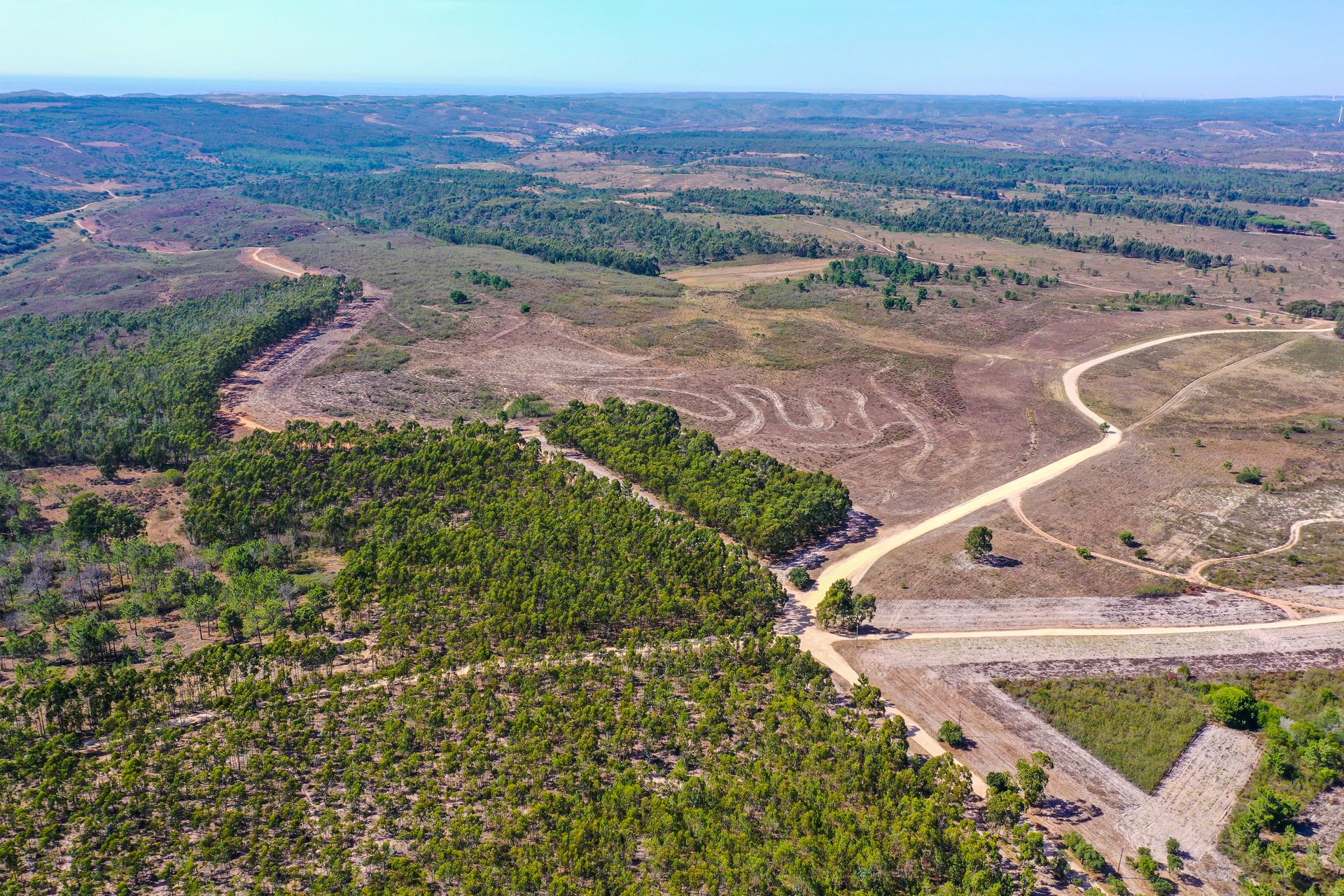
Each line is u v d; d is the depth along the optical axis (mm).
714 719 74938
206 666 80562
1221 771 71438
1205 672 85812
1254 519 121812
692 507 119000
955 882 58562
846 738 70812
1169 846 62094
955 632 93625
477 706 76000
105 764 69000
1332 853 62469
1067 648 90125
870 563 109875
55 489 127562
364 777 69000
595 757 71000
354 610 92625
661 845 60844
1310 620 95562
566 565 101312
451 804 66250
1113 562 109562
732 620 91812
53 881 59000
